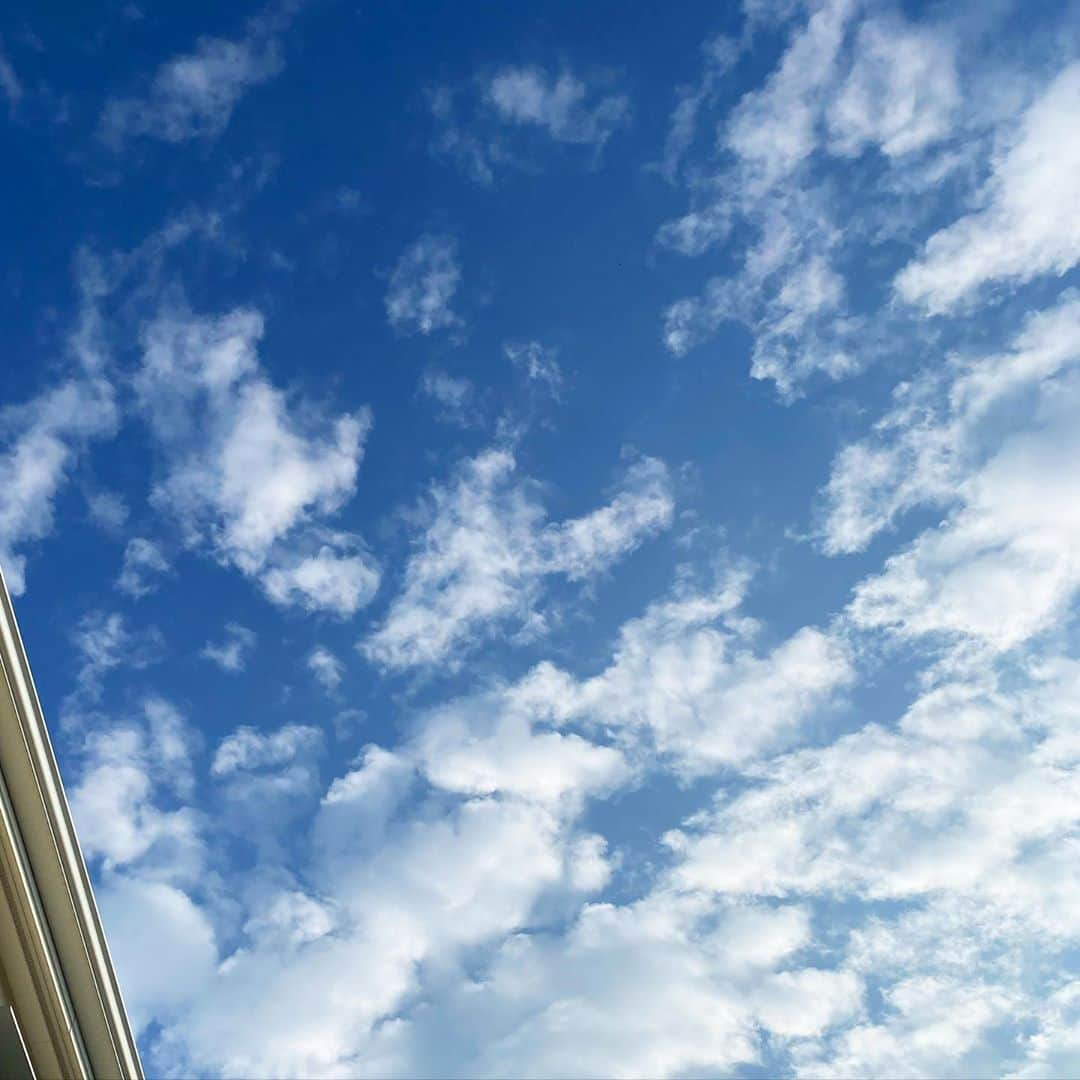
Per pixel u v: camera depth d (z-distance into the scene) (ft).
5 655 56.75
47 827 58.49
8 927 57.77
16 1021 57.36
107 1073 61.21
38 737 58.59
